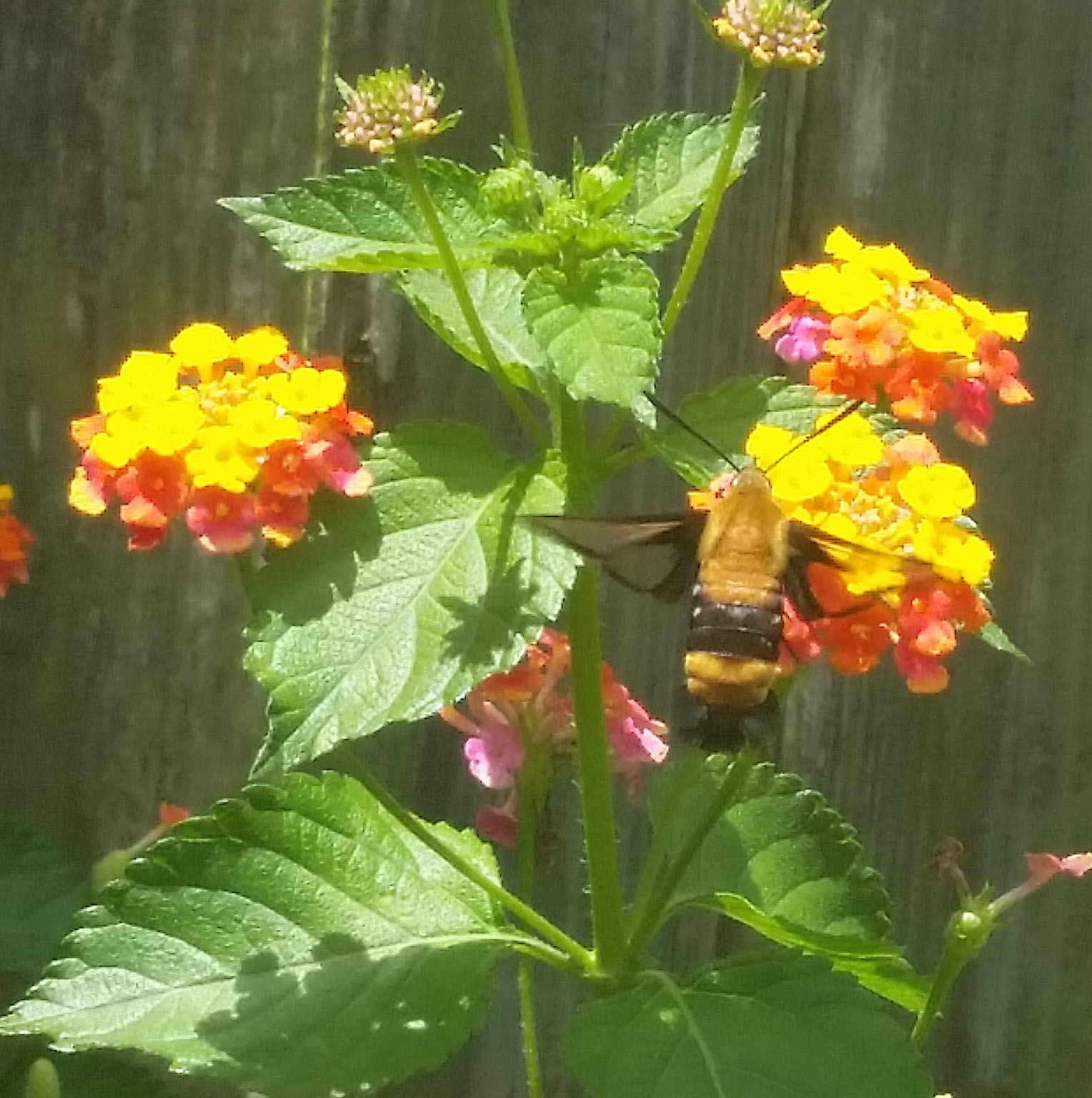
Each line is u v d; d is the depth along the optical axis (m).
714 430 0.29
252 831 0.30
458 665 0.26
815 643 0.26
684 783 0.32
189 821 0.29
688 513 0.27
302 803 0.30
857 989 0.28
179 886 0.29
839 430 0.27
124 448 0.26
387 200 0.28
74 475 0.33
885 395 0.27
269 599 0.26
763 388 0.29
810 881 0.31
